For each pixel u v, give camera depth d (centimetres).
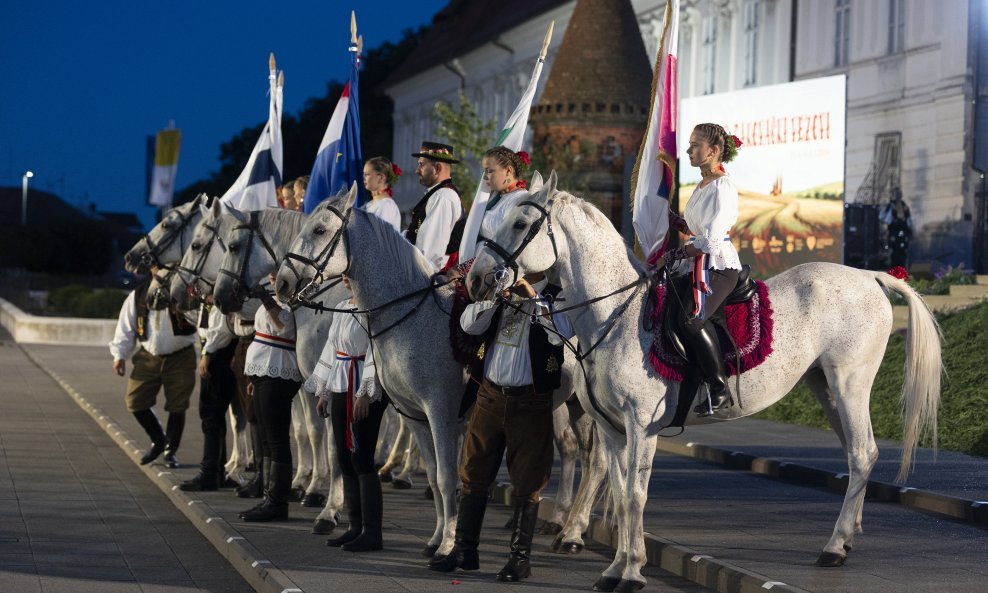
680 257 731
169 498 1108
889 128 2373
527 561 741
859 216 2156
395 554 810
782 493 1070
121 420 1619
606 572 723
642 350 716
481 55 4612
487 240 706
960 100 2169
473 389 798
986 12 2155
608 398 722
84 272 7475
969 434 1278
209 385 1090
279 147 1316
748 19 2908
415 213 933
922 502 984
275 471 937
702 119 2222
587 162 2744
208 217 1085
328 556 801
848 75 2500
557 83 2795
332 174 1142
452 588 713
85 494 1112
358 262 789
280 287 785
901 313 1708
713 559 750
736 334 746
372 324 792
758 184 2127
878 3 2409
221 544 879
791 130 2066
